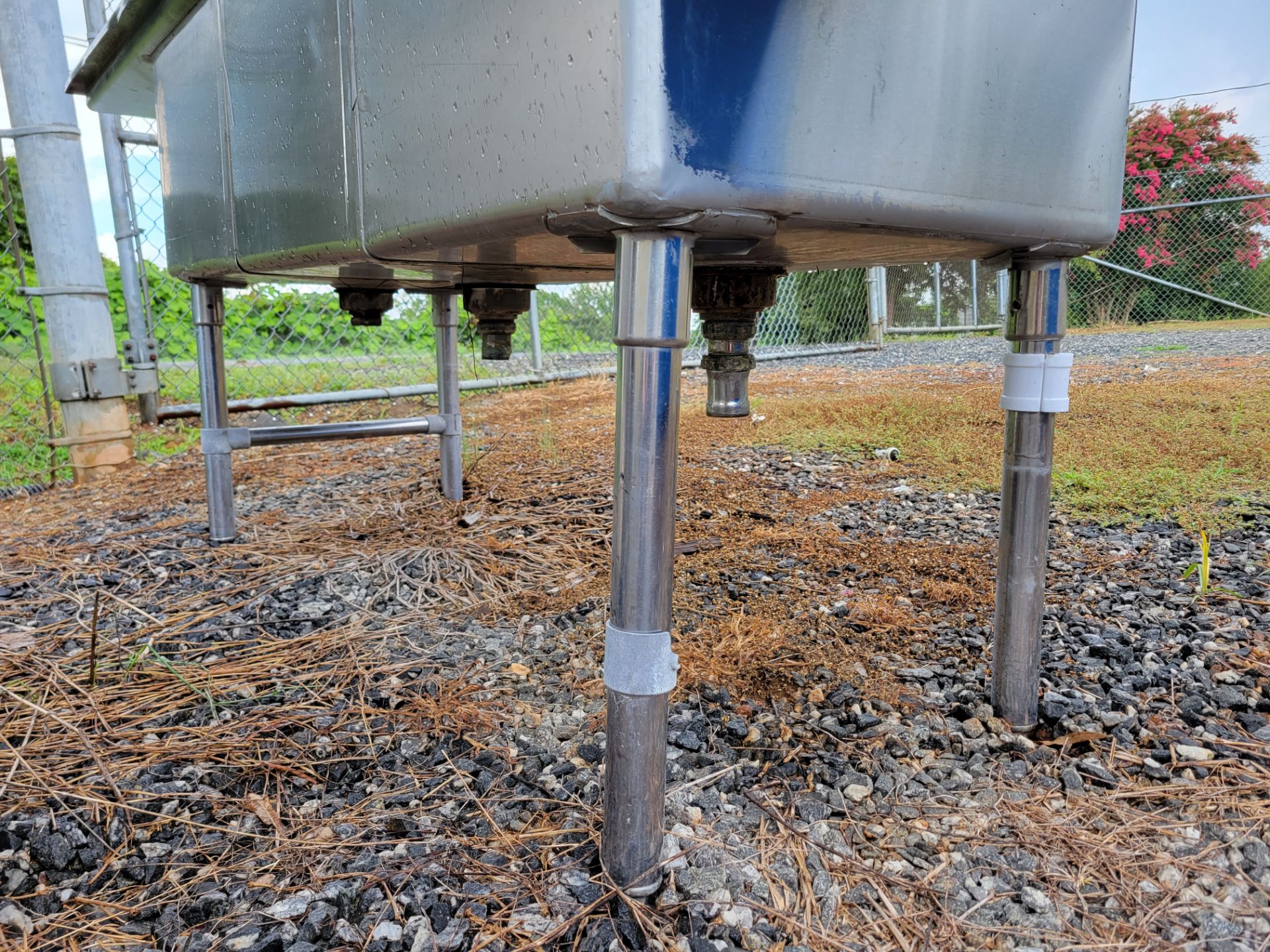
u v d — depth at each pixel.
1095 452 2.65
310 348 4.92
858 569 1.86
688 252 0.75
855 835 0.96
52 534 2.32
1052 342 1.09
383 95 1.00
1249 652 1.38
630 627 0.82
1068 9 0.92
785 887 0.88
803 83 0.74
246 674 1.44
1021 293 1.08
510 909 0.85
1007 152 0.90
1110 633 1.48
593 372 5.24
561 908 0.85
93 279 3.04
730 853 0.93
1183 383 3.74
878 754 1.13
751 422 3.55
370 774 1.13
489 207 0.84
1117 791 1.03
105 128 3.66
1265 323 7.37
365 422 2.35
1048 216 0.95
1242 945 0.77
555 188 0.75
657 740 0.85
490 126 0.82
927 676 1.34
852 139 0.78
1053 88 0.92
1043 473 1.11
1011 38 0.87
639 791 0.85
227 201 1.59
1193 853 0.90
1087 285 8.78
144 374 3.81
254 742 1.21
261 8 1.32
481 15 0.80
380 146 1.03
